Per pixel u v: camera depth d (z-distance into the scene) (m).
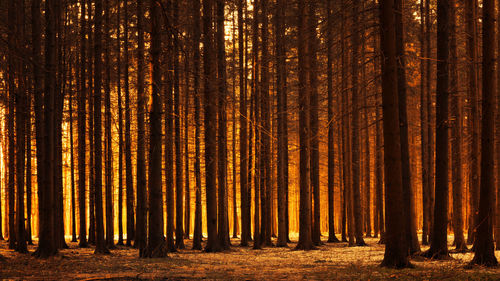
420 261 14.09
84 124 25.72
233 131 35.97
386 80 11.95
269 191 27.84
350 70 21.27
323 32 13.14
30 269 12.49
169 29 14.86
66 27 26.19
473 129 18.36
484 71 12.44
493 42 12.41
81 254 20.39
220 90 23.19
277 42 24.86
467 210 37.09
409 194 15.89
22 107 21.25
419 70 23.92
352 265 12.72
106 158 26.81
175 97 24.34
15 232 23.14
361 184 39.56
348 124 25.38
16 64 19.80
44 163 17.03
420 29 23.23
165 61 17.53
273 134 30.78
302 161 23.09
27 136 23.67
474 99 18.19
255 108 26.44
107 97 25.67
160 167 17.16
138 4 19.80
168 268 13.21
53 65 17.20
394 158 11.89
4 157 32.44
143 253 17.73
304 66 21.78
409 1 21.08
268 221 28.23
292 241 33.50
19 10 19.53
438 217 14.60
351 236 25.66
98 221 21.22
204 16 22.12
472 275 10.08
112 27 26.45
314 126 25.48
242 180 26.98
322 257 17.92
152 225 17.02
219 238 24.08
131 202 27.92
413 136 31.12
